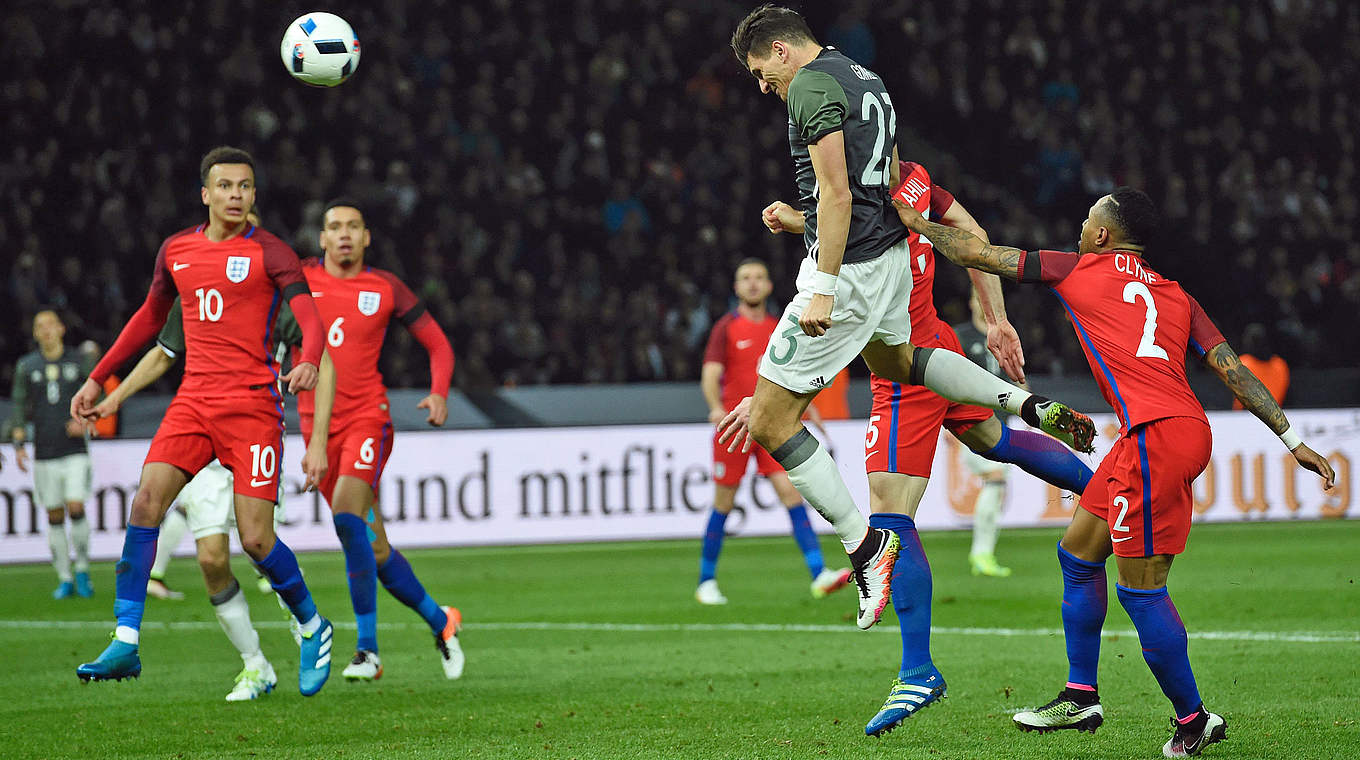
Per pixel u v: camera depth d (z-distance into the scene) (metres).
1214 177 77.81
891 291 16.58
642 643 27.67
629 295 67.81
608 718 19.34
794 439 16.45
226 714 20.27
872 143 16.16
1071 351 64.69
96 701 21.70
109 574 45.78
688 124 76.25
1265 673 22.00
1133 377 16.09
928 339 19.09
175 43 70.75
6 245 61.25
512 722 19.20
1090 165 76.00
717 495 34.84
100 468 44.91
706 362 35.50
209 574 21.44
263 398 20.84
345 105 70.56
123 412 45.94
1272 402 16.42
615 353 61.50
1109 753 16.44
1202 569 38.75
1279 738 16.94
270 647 28.31
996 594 34.09
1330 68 82.75
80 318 59.53
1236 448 50.47
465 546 47.34
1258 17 83.06
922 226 16.73
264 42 72.38
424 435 47.22
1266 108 80.69
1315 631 27.02
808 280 16.14
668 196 71.69
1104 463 16.67
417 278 65.75
